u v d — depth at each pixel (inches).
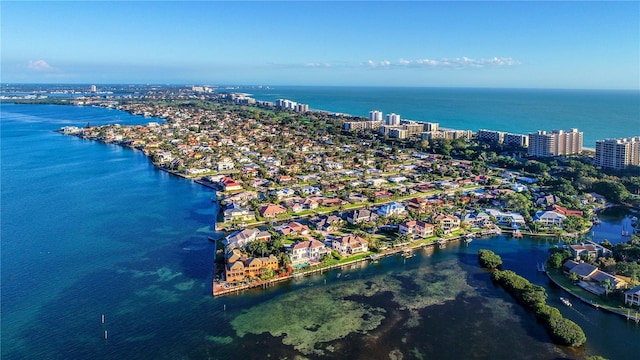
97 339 5620.1
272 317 6166.3
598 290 6786.4
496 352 5423.2
